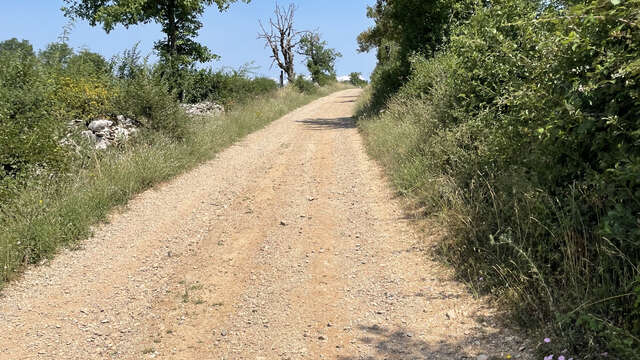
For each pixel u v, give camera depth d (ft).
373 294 15.19
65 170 24.85
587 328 10.48
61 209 21.27
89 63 42.80
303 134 53.47
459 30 23.13
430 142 25.40
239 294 15.83
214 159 37.99
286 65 139.13
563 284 11.87
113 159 28.89
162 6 62.69
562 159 13.33
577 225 12.41
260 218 23.90
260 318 14.15
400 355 11.67
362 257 18.24
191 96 65.51
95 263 18.62
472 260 15.23
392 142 33.37
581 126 11.33
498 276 14.21
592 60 12.04
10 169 23.57
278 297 15.47
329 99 123.85
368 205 24.58
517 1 18.84
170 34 63.72
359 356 11.80
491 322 12.50
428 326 12.85
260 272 17.52
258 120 61.36
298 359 11.86
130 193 26.43
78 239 20.54
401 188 24.88
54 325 14.06
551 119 12.46
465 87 21.56
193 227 22.82
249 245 20.33
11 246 17.79
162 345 12.87
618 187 11.31
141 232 22.07
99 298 15.78
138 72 36.47
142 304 15.35
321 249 19.42
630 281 10.58
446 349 11.67
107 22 58.65
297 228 22.13
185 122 37.55
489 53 19.39
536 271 11.96
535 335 11.23
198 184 30.58
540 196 13.52
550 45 13.20
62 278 17.29
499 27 18.93
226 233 21.95
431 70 37.29
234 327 13.70
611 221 10.65
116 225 22.70
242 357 12.10
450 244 17.21
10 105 26.99
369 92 92.79
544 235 13.43
